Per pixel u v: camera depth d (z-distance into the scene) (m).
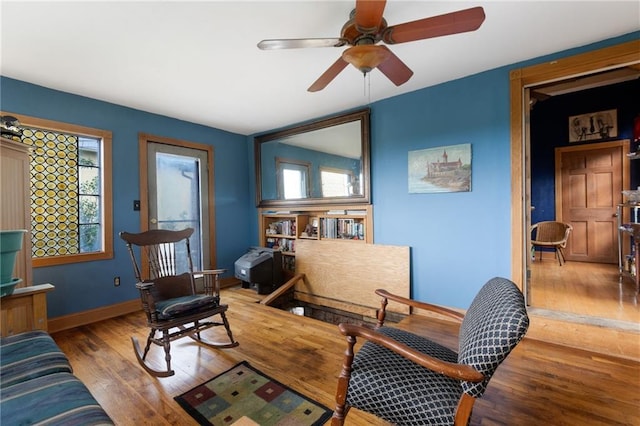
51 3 1.65
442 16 1.46
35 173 2.76
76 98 2.96
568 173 4.93
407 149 3.16
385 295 1.77
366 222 3.48
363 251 3.49
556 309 2.66
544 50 2.31
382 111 3.32
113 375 2.01
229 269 4.42
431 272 3.05
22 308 1.72
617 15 1.88
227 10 1.76
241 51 2.21
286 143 4.22
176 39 2.04
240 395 1.78
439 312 1.61
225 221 4.39
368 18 1.45
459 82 2.82
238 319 3.02
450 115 2.88
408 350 1.12
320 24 1.91
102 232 3.13
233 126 4.23
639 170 4.38
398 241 3.26
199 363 2.16
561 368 2.00
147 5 1.69
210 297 2.32
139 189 3.43
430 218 3.04
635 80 4.38
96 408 1.05
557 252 4.78
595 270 4.26
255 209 4.69
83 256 2.98
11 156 1.91
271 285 4.01
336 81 2.82
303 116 3.82
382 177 3.36
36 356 1.35
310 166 3.96
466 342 1.19
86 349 2.39
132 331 2.77
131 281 3.32
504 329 1.01
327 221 3.90
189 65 2.41
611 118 4.56
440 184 2.95
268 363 2.15
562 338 2.37
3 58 2.25
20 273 1.97
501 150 2.63
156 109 3.45
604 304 2.80
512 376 1.92
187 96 3.08
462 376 1.02
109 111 3.19
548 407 1.63
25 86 2.66
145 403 1.72
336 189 3.73
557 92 4.78
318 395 1.78
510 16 1.88
